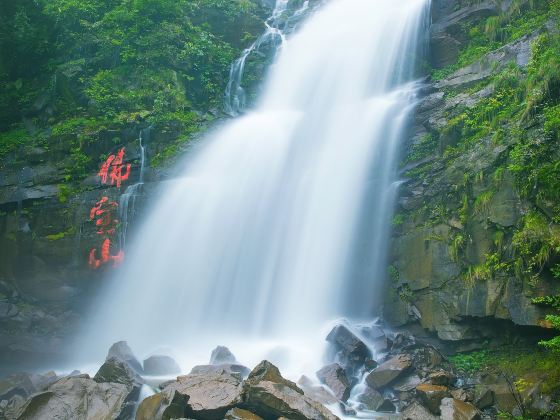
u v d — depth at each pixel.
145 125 22.58
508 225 13.63
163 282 19.98
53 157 22.06
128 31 25.69
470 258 14.48
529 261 12.85
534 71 15.19
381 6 24.92
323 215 19.00
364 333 15.90
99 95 23.61
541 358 12.68
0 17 26.47
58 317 20.31
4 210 21.69
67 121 23.31
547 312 12.45
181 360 16.48
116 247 20.83
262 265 19.12
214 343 18.06
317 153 20.58
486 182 14.51
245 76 26.56
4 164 22.44
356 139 19.97
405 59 22.77
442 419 11.20
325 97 24.28
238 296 19.02
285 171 20.61
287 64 26.45
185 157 21.86
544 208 12.88
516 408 11.55
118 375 12.73
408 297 16.03
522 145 13.79
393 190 17.83
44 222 21.20
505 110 15.60
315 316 17.72
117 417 11.14
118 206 21.20
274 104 25.67
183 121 23.14
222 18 29.03
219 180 21.14
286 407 10.57
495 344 14.03
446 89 19.09
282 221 19.56
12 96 25.56
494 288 13.67
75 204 21.28
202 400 11.02
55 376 14.49
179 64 25.69
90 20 26.69
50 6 26.45
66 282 20.84
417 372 13.48
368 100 21.42
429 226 15.93
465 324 14.41
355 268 17.77
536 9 19.95
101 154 22.14
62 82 24.31
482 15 22.05
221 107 25.97
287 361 15.27
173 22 26.89
